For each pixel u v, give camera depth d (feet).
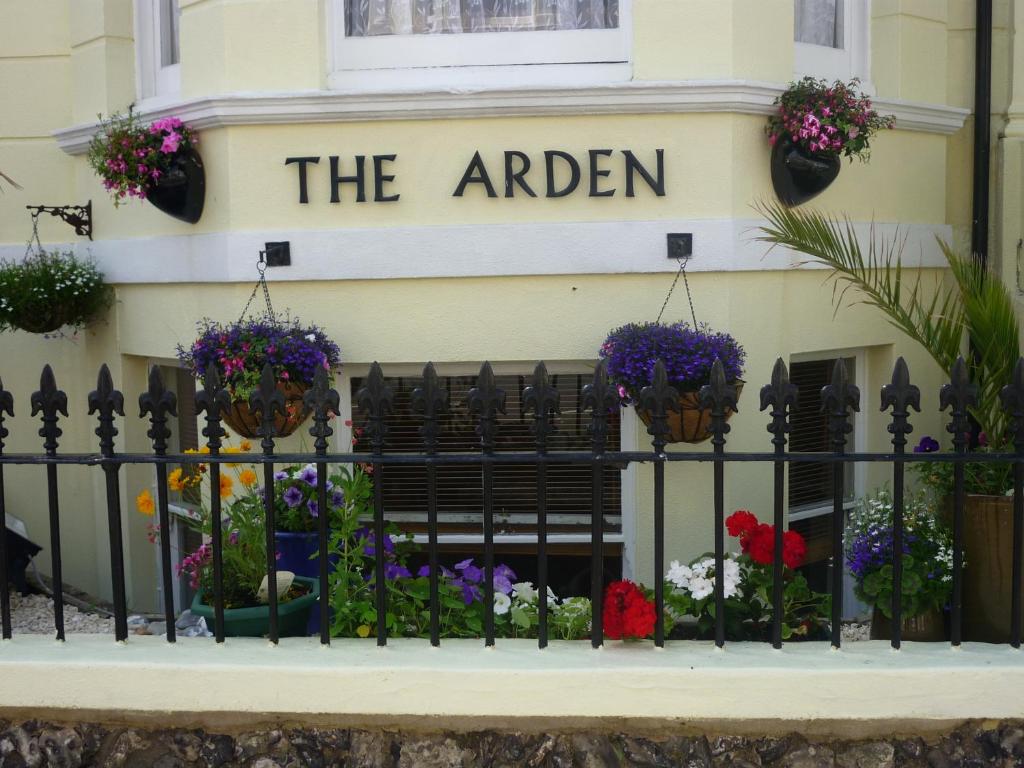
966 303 14.05
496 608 12.99
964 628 13.12
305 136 16.33
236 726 11.98
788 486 17.22
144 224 18.51
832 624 12.14
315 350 15.44
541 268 16.17
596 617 12.21
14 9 20.72
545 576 12.15
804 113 15.61
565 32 16.55
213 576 12.64
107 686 11.97
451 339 16.51
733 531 13.38
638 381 14.65
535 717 11.77
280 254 16.38
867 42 18.34
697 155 15.94
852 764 11.67
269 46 16.40
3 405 12.44
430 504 12.12
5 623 12.74
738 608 12.98
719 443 11.90
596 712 11.69
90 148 17.78
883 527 13.70
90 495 21.01
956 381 11.79
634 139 15.97
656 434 11.98
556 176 16.12
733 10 15.84
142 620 17.62
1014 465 12.76
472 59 16.65
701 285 16.16
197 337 17.33
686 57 15.92
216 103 16.15
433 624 12.25
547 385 11.93
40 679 12.01
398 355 16.57
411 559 17.47
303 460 12.14
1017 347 13.70
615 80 16.20
